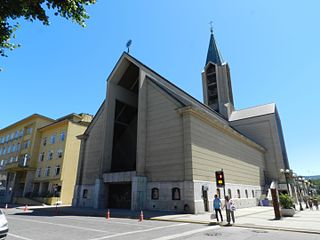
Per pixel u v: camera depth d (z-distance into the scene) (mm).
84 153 29844
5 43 6824
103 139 26594
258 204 31203
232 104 51500
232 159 27281
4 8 6078
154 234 9867
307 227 11703
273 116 42094
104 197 24656
